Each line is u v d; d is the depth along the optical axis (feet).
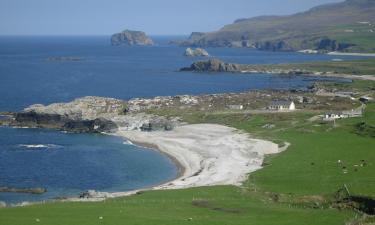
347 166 353.51
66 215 230.07
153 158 440.86
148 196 296.71
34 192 340.59
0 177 381.60
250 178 342.85
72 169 406.82
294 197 282.56
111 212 238.68
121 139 517.14
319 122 520.01
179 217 231.30
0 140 508.53
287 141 452.35
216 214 240.94
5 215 228.84
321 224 217.97
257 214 241.76
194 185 338.54
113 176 387.14
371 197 256.11
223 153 432.66
